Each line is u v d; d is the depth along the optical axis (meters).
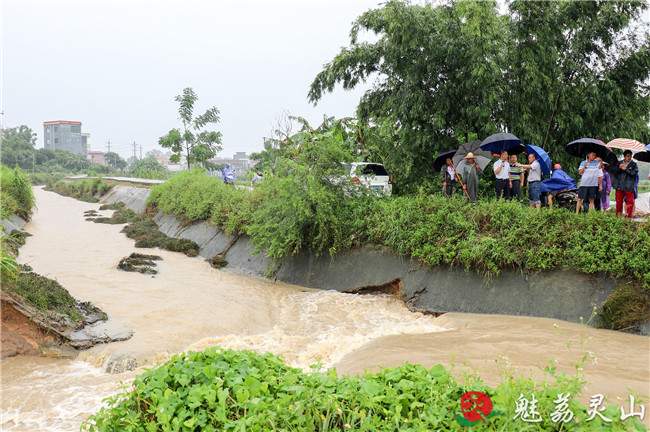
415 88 15.12
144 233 19.47
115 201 31.73
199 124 30.67
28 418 6.02
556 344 7.68
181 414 4.04
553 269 9.55
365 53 16.97
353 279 12.12
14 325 8.08
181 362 4.86
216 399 4.22
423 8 14.83
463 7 13.93
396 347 7.82
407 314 10.41
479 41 13.92
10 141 66.75
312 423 3.85
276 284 13.16
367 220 12.34
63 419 5.99
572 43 15.30
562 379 4.23
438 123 14.86
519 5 14.52
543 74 14.56
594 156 11.25
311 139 13.67
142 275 12.91
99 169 73.75
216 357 4.93
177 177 22.98
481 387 4.18
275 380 4.54
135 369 7.61
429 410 3.89
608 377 6.15
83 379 7.23
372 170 15.58
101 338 8.46
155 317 9.56
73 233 19.88
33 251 15.48
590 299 8.98
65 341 8.28
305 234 13.40
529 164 12.32
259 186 14.23
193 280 12.84
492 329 8.73
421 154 15.77
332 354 8.23
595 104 15.23
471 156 11.98
